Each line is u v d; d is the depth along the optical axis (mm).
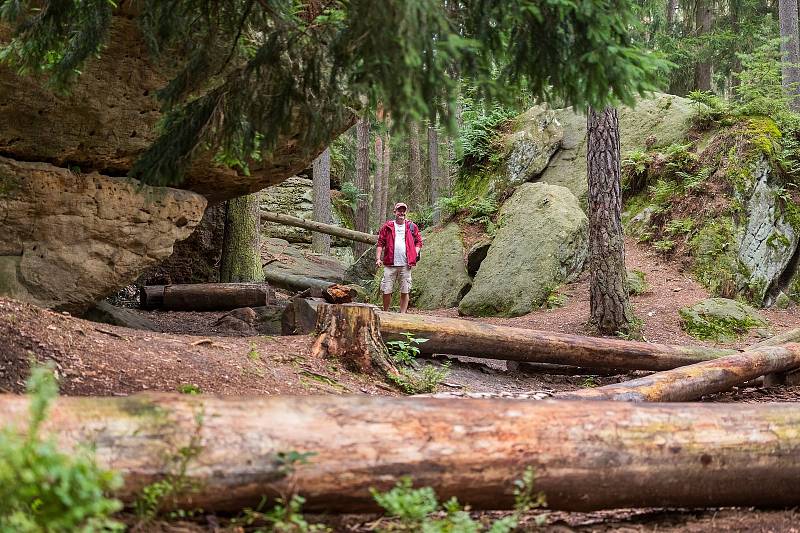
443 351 9031
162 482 2947
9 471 2252
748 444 3863
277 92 5090
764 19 24562
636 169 17234
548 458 3482
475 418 3471
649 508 4031
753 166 15406
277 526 2971
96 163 8672
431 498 3115
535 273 15234
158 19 5516
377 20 3859
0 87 7516
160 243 9336
